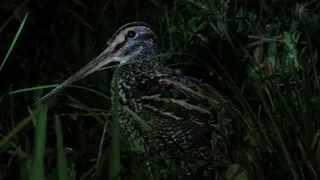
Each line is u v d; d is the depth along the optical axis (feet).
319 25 19.56
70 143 16.02
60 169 8.55
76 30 20.66
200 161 13.92
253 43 19.22
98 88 17.88
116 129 9.11
